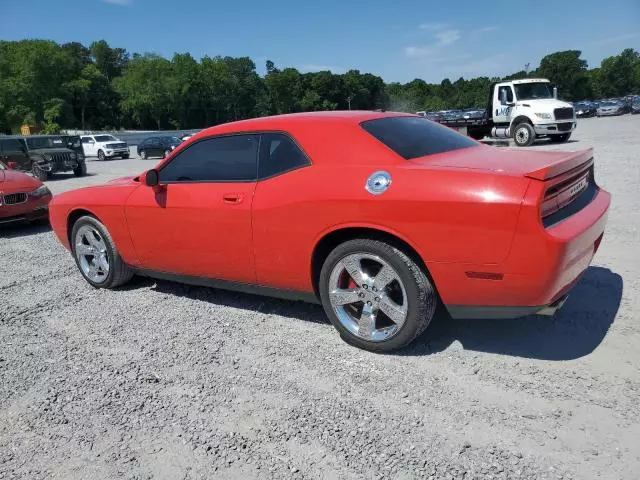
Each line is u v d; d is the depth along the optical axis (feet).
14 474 8.39
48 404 10.30
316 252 11.71
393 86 552.41
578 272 10.49
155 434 9.13
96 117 407.23
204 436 8.98
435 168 10.31
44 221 31.01
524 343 11.40
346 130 11.68
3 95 319.88
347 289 11.64
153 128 423.64
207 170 13.48
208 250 13.39
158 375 11.16
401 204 10.19
